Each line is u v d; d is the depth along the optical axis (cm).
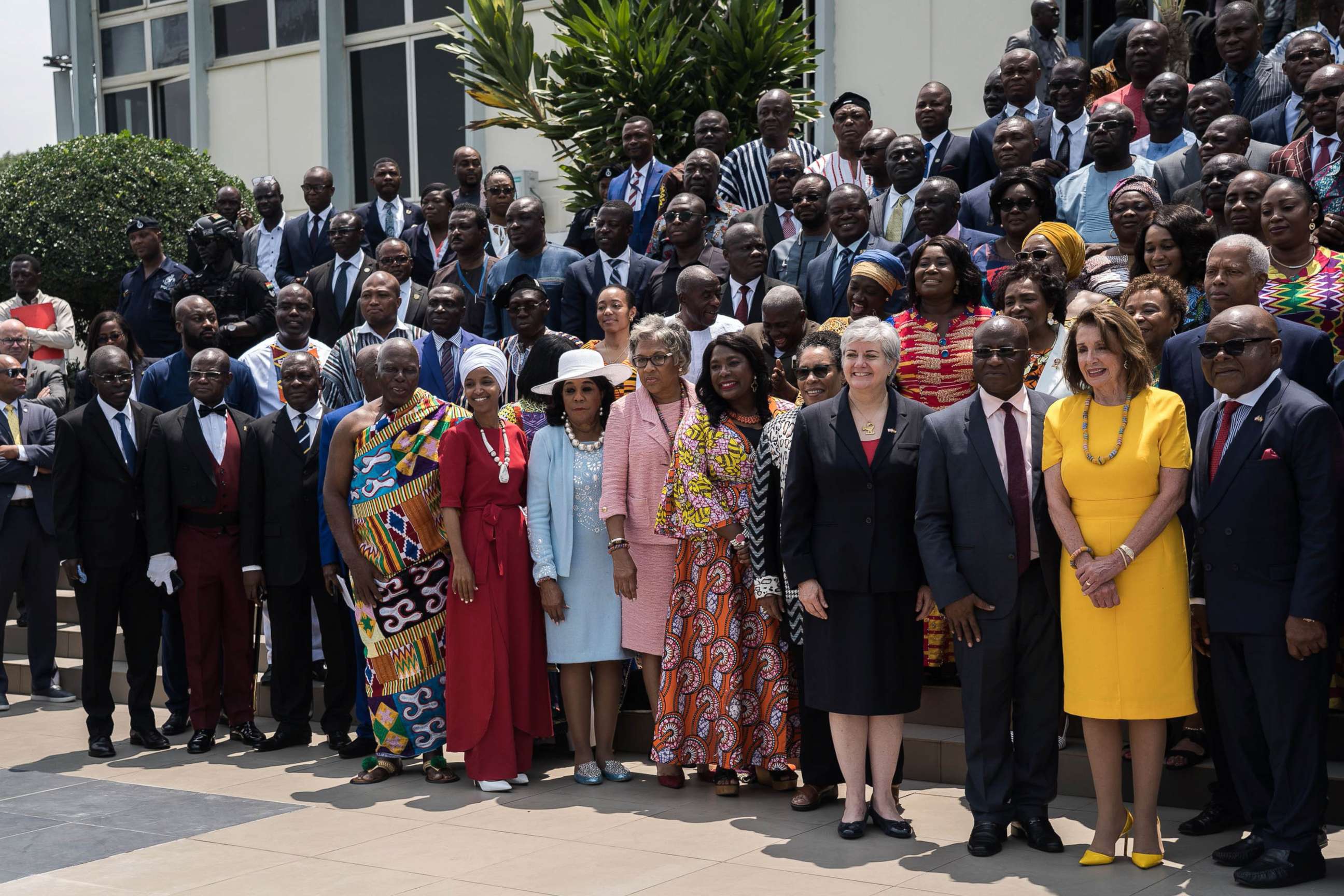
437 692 638
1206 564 478
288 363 710
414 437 634
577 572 623
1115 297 627
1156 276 568
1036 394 514
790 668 586
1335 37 841
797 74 1024
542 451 630
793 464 534
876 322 525
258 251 1090
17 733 771
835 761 562
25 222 1190
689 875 481
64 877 502
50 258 1188
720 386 581
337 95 1535
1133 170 750
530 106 1108
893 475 518
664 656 594
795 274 782
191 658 712
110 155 1222
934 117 874
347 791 621
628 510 612
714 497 582
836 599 523
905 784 600
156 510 704
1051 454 493
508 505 628
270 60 1588
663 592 608
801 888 463
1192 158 751
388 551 632
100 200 1198
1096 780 486
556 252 838
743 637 589
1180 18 922
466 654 615
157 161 1234
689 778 626
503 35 1104
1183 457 476
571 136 1051
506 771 611
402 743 639
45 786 645
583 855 509
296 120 1573
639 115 998
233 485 719
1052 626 498
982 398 509
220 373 719
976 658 502
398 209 1072
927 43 1126
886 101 1151
